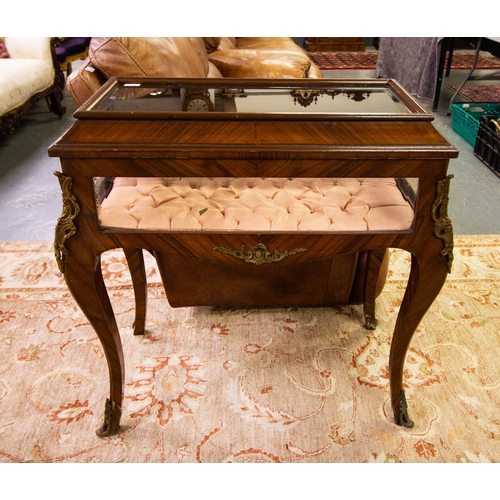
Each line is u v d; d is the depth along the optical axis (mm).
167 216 1065
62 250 1022
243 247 1035
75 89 1356
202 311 1771
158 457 1268
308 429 1338
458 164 2945
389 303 1809
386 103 1104
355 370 1521
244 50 2711
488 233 2264
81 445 1295
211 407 1398
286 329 1683
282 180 1239
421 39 3857
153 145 924
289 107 1055
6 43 3504
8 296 1841
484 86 4434
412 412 1383
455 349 1594
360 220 1055
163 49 1555
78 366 1531
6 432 1322
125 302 1819
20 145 3289
